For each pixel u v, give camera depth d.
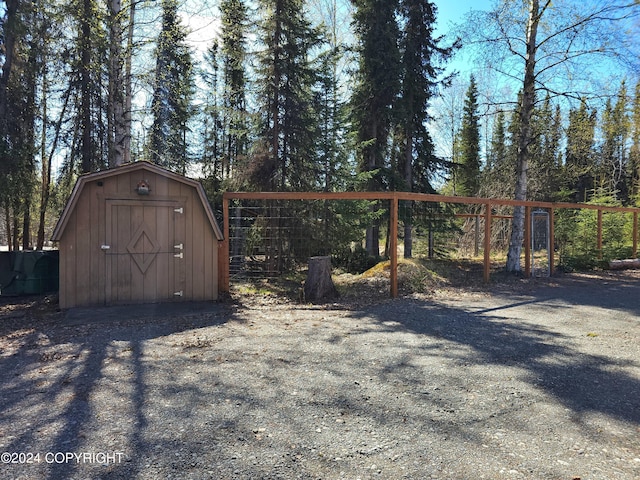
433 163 16.42
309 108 13.20
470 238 21.20
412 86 15.17
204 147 20.53
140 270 7.60
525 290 9.80
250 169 12.27
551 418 3.18
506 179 21.06
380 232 17.95
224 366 4.33
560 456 2.63
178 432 2.92
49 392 3.67
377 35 14.37
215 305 7.65
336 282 10.02
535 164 20.55
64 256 7.15
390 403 3.43
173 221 7.80
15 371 4.24
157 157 15.48
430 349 4.96
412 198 8.86
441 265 13.27
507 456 2.63
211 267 8.11
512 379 4.00
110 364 4.42
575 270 13.78
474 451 2.69
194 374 4.10
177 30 11.70
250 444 2.76
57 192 14.04
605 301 8.38
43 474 2.42
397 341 5.31
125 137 11.30
